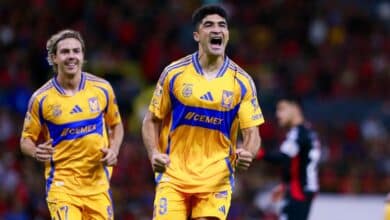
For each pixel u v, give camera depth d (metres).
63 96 26.19
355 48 73.94
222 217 24.64
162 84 24.78
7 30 67.00
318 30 75.25
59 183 26.09
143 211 48.38
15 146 55.22
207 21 24.48
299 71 69.50
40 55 63.81
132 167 53.31
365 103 66.69
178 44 71.00
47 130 26.33
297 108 33.62
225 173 24.78
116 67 66.69
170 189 24.59
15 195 48.88
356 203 38.44
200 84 24.53
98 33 70.19
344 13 77.31
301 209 33.16
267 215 47.38
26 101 59.81
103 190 26.39
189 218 25.16
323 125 62.78
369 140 60.66
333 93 68.62
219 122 24.59
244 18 75.69
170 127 24.91
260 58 70.81
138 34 71.00
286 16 76.12
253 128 24.95
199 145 24.73
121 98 62.00
